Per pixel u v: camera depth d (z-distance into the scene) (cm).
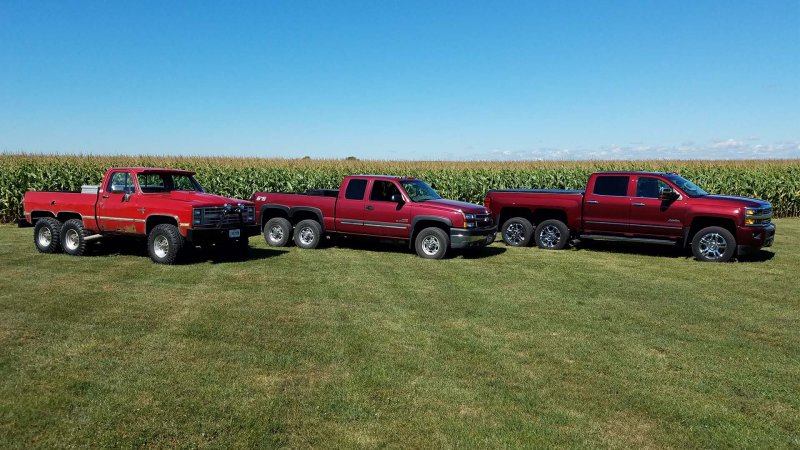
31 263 972
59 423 376
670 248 1291
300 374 471
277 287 809
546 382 462
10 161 2759
